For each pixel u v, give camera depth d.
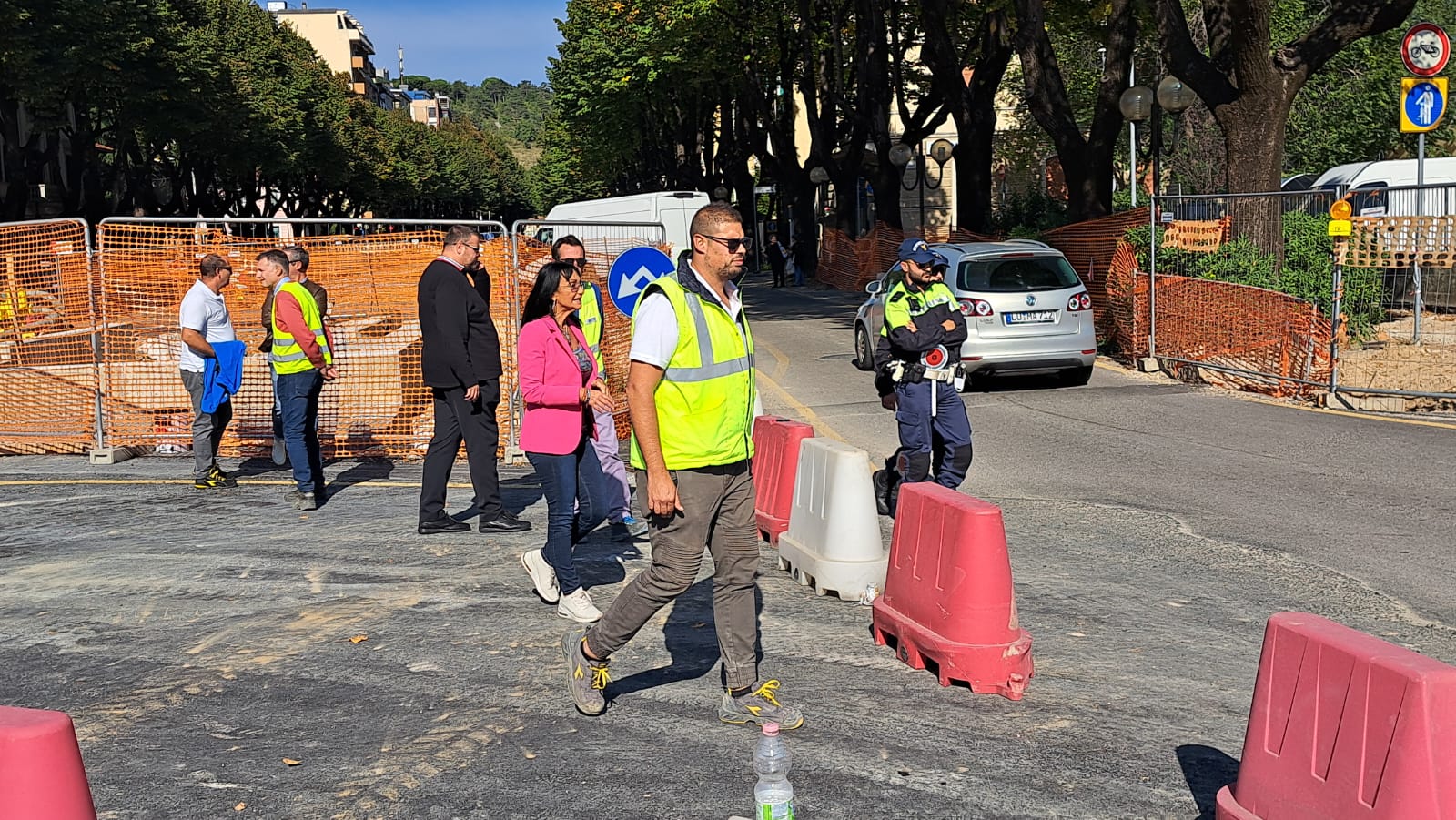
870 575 6.19
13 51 30.61
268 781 4.07
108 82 34.56
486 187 134.88
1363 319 14.94
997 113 46.88
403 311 10.70
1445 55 15.01
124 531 7.80
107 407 10.70
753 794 3.94
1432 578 6.48
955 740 4.38
